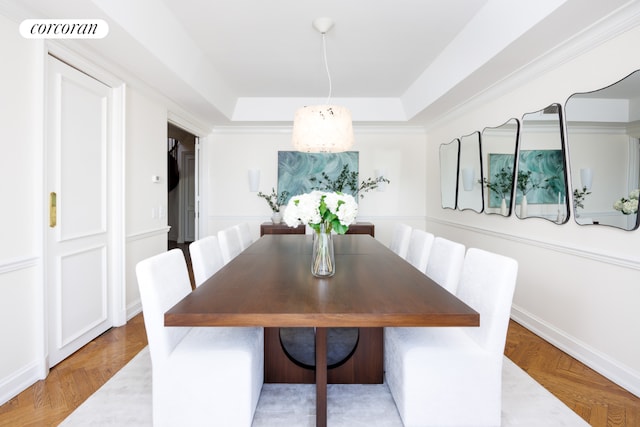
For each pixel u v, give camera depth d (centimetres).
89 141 239
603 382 191
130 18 202
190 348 147
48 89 200
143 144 309
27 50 183
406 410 145
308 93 415
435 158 458
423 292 146
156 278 143
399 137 493
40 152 190
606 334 197
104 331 260
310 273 180
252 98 432
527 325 268
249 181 477
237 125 475
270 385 187
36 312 190
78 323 230
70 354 222
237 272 182
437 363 144
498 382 144
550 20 188
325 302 132
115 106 266
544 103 246
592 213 205
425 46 286
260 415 161
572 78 220
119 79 269
